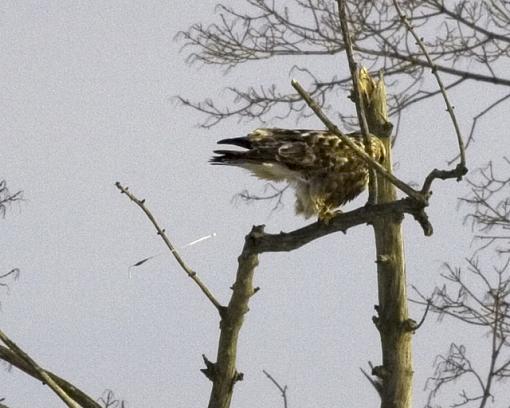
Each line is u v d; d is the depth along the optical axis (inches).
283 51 713.6
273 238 406.9
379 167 377.1
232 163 498.0
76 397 424.5
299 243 406.0
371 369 519.8
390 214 397.4
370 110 514.9
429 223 393.1
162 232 409.1
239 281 415.8
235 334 421.1
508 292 461.7
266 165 493.4
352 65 384.5
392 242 515.5
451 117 380.5
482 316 488.1
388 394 516.4
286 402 398.6
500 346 396.5
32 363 402.6
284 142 494.3
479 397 469.4
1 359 420.2
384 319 517.3
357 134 507.8
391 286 517.3
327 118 367.9
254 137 499.2
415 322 514.0
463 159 378.9
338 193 498.0
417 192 386.0
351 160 491.8
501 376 426.0
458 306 495.2
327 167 490.9
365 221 398.6
